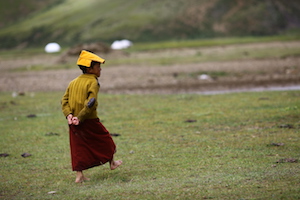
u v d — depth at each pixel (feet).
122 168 26.43
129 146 32.71
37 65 155.63
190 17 383.45
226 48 207.00
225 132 35.99
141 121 43.73
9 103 62.85
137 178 23.76
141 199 19.35
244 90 75.61
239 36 358.43
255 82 85.20
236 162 25.84
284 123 38.32
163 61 142.82
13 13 492.13
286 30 379.14
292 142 30.78
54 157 30.37
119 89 83.05
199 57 152.76
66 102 23.53
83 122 22.75
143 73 107.86
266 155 27.35
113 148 23.90
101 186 22.44
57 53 246.06
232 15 391.04
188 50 207.51
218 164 25.67
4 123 45.80
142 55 181.06
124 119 45.42
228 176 22.54
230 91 75.20
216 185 20.93
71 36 377.50
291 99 53.36
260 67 109.40
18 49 377.09
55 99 67.10
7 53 303.48
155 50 220.23
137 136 36.47
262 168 23.86
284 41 252.21
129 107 54.60
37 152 32.09
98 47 170.91
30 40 394.11
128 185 22.24
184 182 21.98
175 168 25.49
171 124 41.22
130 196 19.99
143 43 332.19
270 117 41.42
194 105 53.52
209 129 37.76
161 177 23.58
